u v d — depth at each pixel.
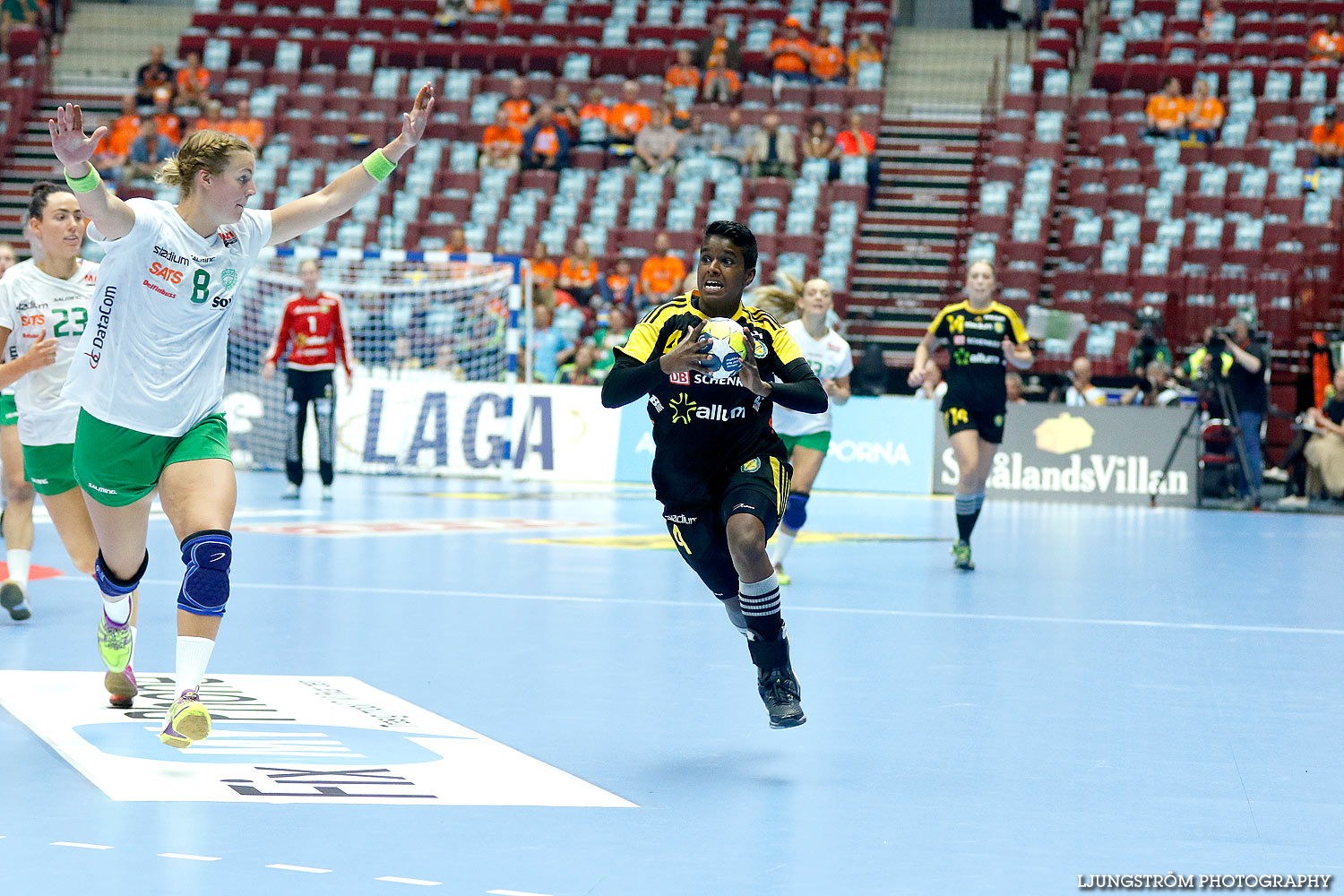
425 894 6.50
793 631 14.74
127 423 9.18
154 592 16.34
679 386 9.79
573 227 47.25
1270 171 47.97
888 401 36.94
